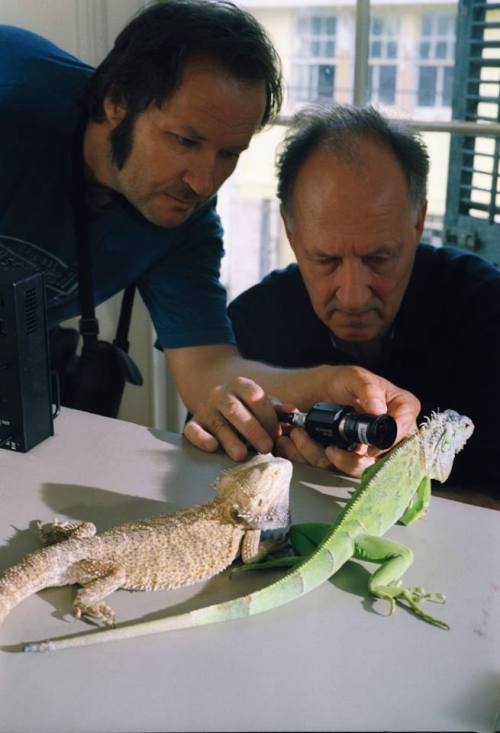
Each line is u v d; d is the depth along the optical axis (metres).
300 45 2.54
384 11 2.81
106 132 1.48
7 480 1.12
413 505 1.05
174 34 1.30
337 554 0.91
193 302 1.64
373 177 1.33
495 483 1.47
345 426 1.12
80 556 0.90
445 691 0.77
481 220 2.26
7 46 1.59
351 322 1.44
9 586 0.85
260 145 2.76
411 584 0.93
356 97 2.12
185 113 1.31
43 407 1.23
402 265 1.41
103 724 0.73
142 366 2.44
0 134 1.54
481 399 1.52
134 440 1.26
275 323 1.69
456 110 2.26
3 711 0.74
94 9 2.14
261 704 0.75
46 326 1.21
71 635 0.83
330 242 1.35
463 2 2.16
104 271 1.67
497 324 1.52
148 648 0.82
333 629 0.85
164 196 1.43
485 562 0.97
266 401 1.24
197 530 0.93
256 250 2.98
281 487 0.95
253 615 0.87
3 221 1.60
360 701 0.76
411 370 1.59
